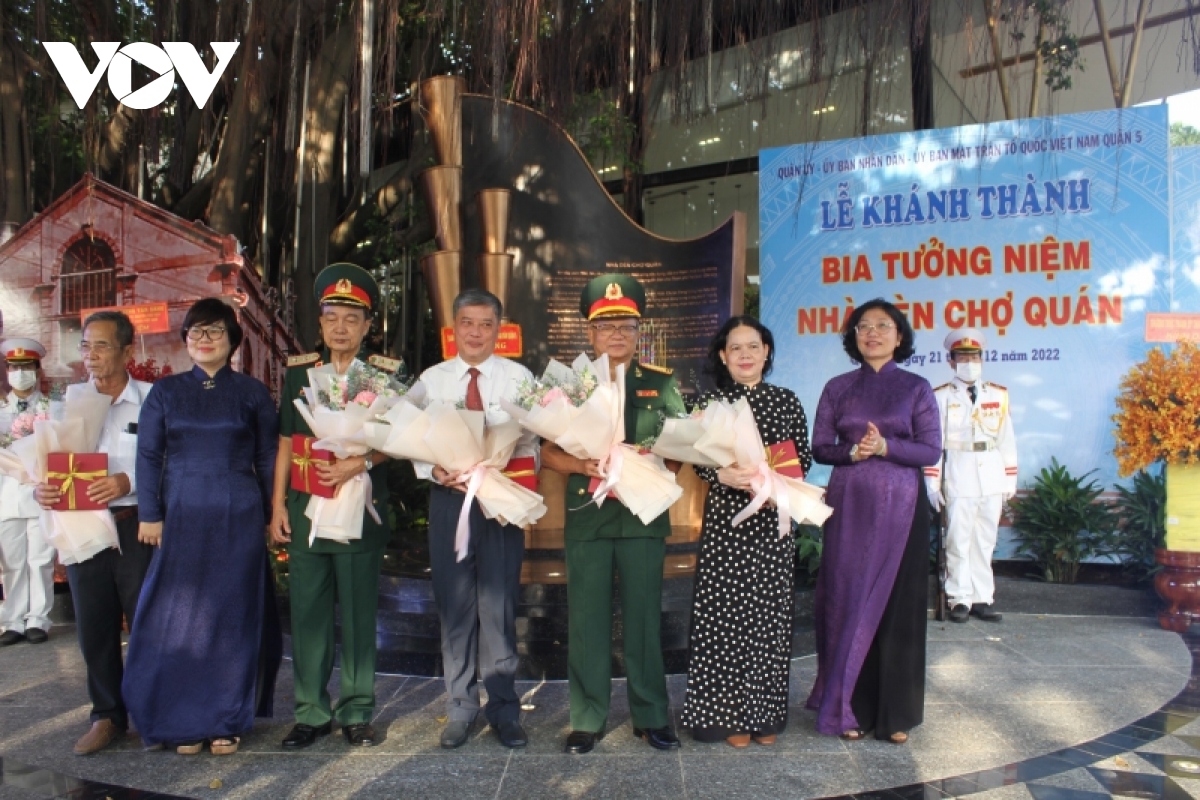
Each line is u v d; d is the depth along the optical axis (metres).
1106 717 3.71
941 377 6.18
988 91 6.65
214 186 7.22
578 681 3.40
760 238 6.48
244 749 3.42
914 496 3.47
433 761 3.27
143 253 5.87
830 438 3.65
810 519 3.32
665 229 9.67
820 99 6.58
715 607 3.41
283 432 3.55
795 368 6.42
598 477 3.31
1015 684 4.18
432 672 4.39
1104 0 6.93
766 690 3.40
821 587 3.63
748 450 3.23
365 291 3.59
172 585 3.35
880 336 3.55
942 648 4.85
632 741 3.45
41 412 5.05
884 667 3.42
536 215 5.99
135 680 3.32
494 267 5.71
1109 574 5.96
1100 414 5.93
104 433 3.61
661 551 3.43
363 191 7.77
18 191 6.93
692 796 2.95
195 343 3.45
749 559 3.39
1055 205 6.02
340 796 2.97
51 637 5.29
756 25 5.82
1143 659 4.60
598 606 3.40
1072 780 3.07
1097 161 5.95
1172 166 5.87
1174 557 5.18
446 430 3.13
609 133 6.89
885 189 6.28
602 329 3.54
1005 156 6.11
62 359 6.02
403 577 4.69
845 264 6.34
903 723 3.41
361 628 3.48
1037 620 5.53
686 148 9.11
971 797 2.94
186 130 7.65
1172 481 5.16
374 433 3.14
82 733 3.62
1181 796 2.94
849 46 5.87
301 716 3.48
